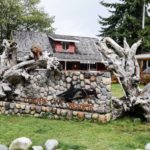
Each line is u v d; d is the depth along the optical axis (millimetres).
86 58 32531
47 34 33781
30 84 11836
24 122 9992
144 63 28859
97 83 10484
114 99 10469
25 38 31766
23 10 38531
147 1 31828
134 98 10148
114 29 33469
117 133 8672
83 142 7410
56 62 11477
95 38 36250
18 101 11836
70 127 9281
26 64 11875
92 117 10273
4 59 12766
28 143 6492
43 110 11172
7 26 37531
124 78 10383
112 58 10648
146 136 8188
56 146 6594
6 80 11898
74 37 34719
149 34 30438
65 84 11219
